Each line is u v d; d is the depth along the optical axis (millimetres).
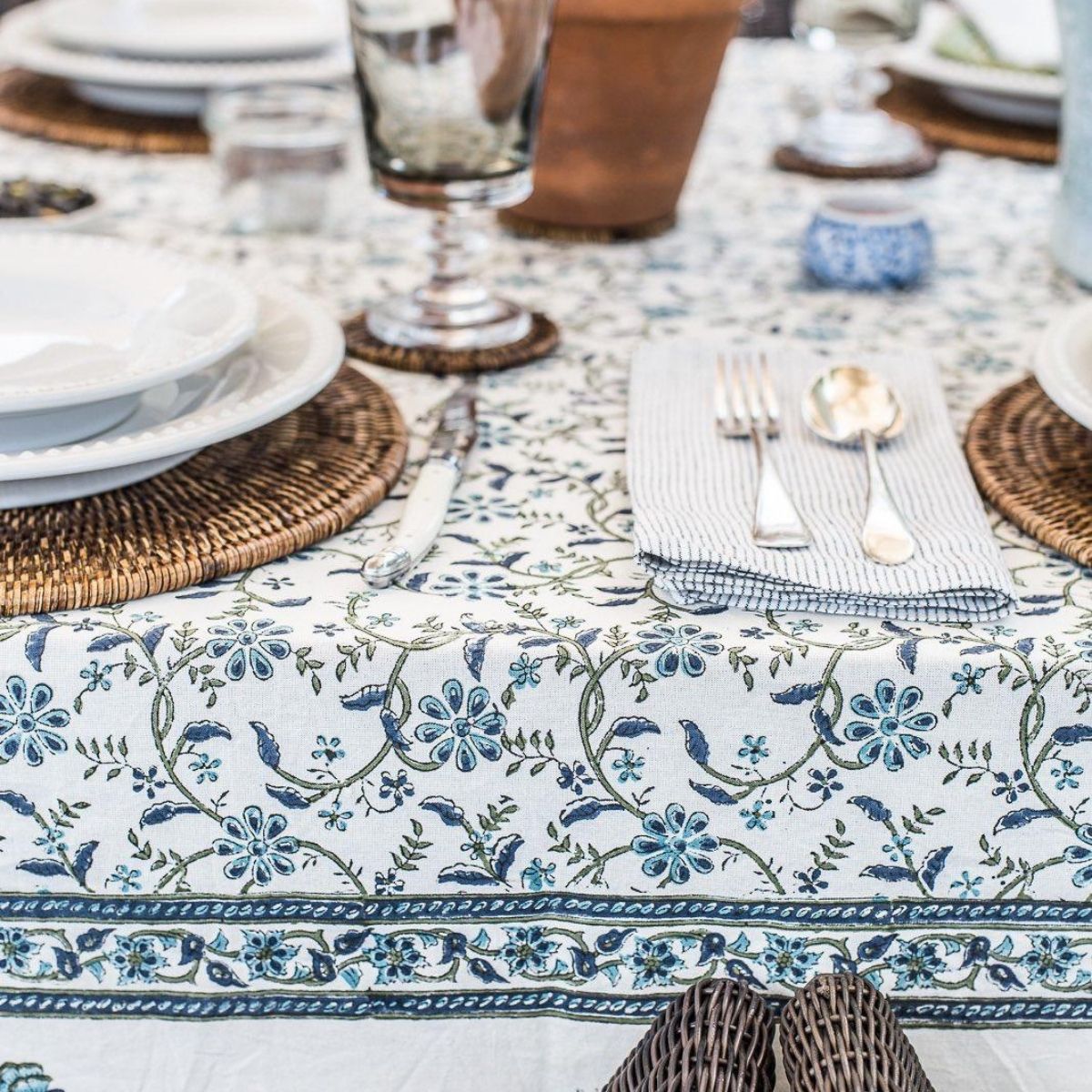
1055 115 1232
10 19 1366
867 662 526
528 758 549
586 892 575
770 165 1213
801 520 582
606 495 649
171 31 1263
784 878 569
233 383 638
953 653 526
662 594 567
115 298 683
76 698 539
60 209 942
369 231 1037
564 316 869
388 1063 607
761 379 717
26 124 1239
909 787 549
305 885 574
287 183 1009
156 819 561
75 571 551
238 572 577
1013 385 739
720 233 1038
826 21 1128
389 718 542
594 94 924
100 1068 604
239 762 551
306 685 535
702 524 576
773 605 556
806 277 945
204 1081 606
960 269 957
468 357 782
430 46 727
